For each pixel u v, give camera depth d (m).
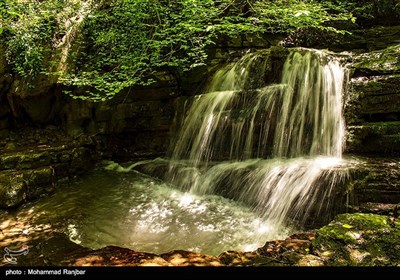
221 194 5.14
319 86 5.66
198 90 7.51
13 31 7.31
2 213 4.80
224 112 6.29
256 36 7.80
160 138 7.36
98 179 6.33
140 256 3.06
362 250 2.74
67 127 7.98
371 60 5.58
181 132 6.96
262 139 5.82
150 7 7.12
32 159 5.90
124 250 3.22
